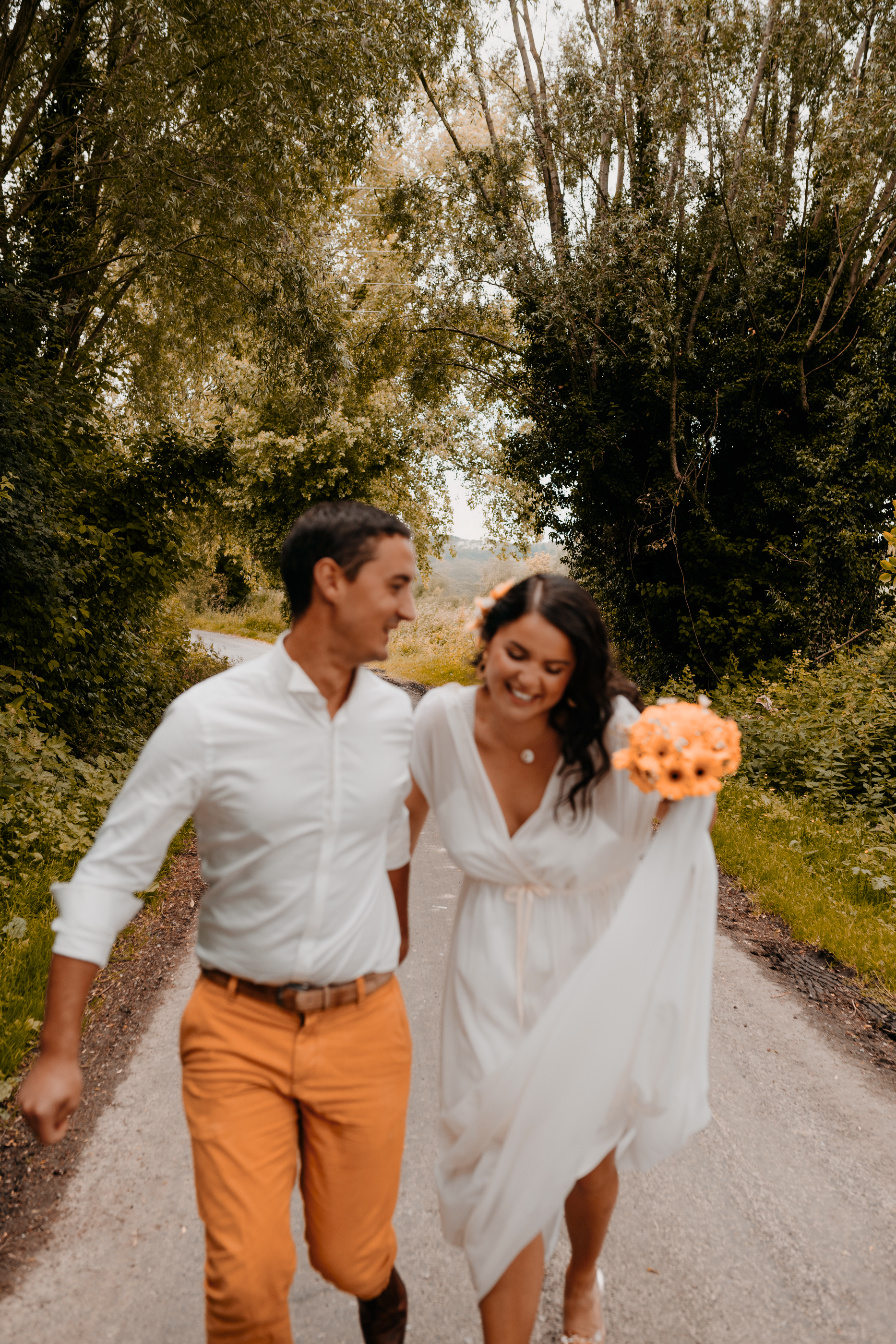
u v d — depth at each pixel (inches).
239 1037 63.6
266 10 389.1
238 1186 60.2
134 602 379.6
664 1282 93.6
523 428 689.0
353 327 785.6
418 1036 147.5
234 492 986.7
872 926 202.2
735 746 68.5
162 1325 84.3
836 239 552.7
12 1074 122.6
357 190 638.5
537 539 734.5
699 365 570.6
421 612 1174.3
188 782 60.1
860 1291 93.3
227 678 62.0
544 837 71.4
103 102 425.1
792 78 529.3
